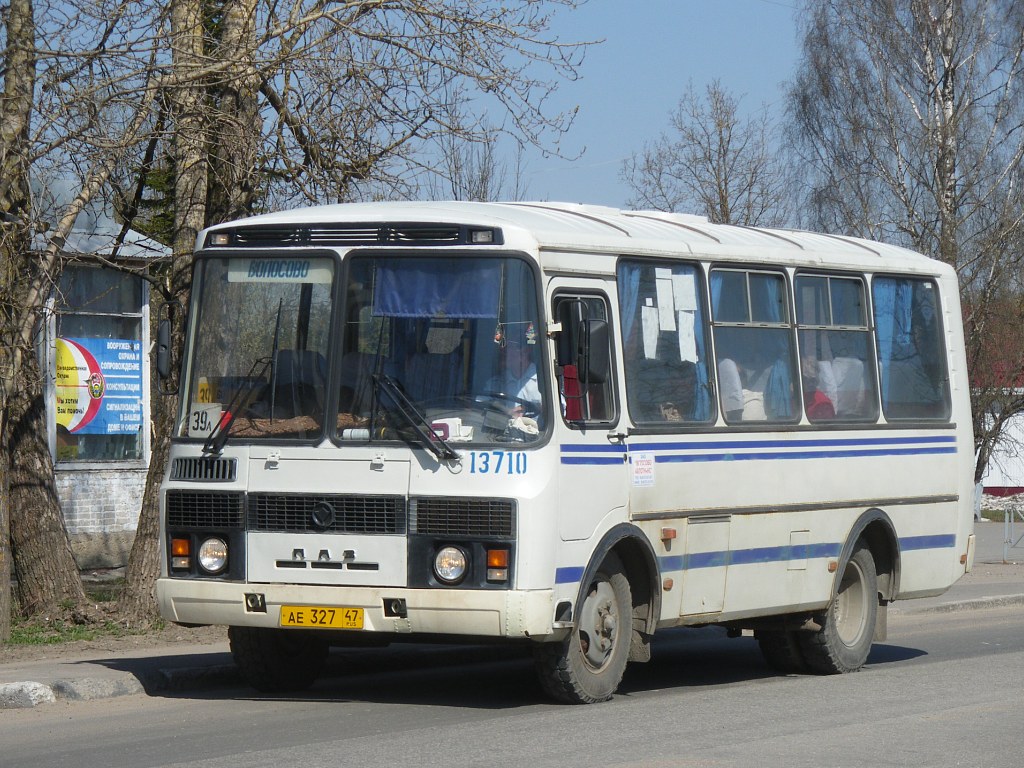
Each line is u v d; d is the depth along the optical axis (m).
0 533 18.08
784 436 16.34
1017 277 48.94
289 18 18.83
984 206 49.31
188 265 19.69
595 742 11.91
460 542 12.92
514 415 13.06
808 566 16.67
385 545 13.09
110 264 19.75
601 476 13.70
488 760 11.09
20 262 18.41
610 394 14.05
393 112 19.84
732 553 15.57
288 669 15.18
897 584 18.06
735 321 15.98
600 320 13.17
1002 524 50.09
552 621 13.02
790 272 16.88
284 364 13.67
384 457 13.15
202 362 14.02
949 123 49.19
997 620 24.78
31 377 19.27
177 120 18.52
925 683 16.23
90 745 12.07
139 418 28.05
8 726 13.16
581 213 15.09
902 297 18.72
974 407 50.75
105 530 27.34
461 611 12.85
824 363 17.25
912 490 18.31
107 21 17.72
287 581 13.35
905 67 50.72
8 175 17.91
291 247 13.80
